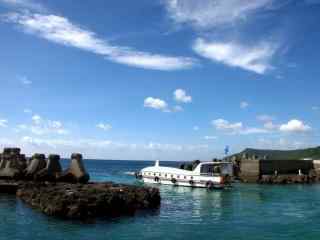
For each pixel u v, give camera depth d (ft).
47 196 125.18
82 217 113.70
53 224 104.73
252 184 279.28
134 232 100.48
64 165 605.31
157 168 259.19
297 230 108.88
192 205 155.74
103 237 94.12
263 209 148.05
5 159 197.77
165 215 127.34
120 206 124.67
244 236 100.68
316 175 318.65
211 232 104.58
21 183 167.73
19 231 97.14
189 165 314.76
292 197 192.85
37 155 192.85
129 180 305.32
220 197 187.83
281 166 319.47
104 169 580.30
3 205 133.18
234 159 328.49
